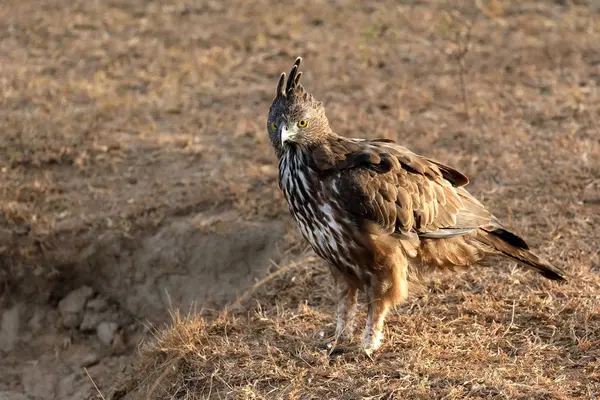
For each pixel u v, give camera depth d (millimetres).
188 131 26250
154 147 25281
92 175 24281
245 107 27578
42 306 22469
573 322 16359
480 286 18109
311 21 33344
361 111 26703
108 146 25172
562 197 21250
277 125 16062
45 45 31547
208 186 23188
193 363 16625
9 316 22297
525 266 17734
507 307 17234
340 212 15555
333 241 15859
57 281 22516
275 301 18906
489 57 29906
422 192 15953
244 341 17172
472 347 15969
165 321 21500
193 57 30625
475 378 14703
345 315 16672
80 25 32906
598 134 24469
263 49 31188
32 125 26000
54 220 22719
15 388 21078
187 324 17844
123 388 17938
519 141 24297
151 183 23750
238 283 21188
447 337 16375
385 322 17172
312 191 15844
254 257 21469
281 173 16500
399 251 15742
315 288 19047
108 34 32375
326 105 27312
